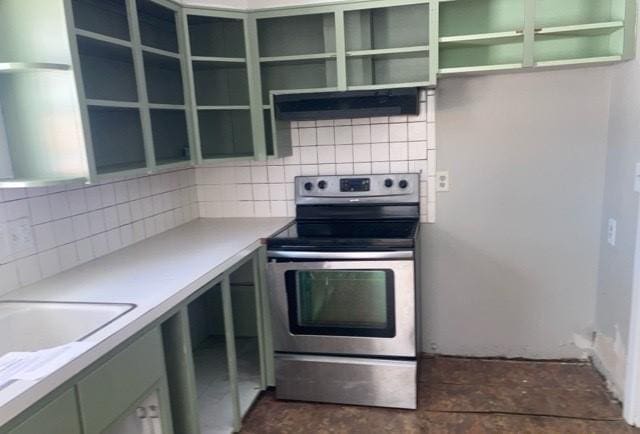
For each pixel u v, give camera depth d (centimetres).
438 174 275
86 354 124
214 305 314
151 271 195
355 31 256
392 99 240
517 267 277
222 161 258
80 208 210
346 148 283
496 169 269
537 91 257
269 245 239
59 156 173
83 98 169
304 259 232
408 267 222
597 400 240
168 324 176
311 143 287
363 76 259
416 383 237
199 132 265
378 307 232
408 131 273
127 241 241
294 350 246
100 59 219
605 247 255
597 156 256
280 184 296
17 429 105
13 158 177
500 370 275
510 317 283
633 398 217
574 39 245
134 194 247
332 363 242
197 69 283
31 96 170
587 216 263
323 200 284
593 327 272
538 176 265
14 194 177
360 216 279
